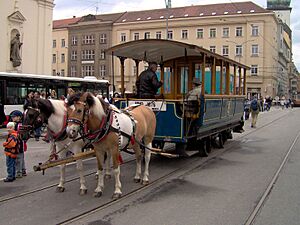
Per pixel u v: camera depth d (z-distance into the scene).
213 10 72.44
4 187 8.48
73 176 9.64
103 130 7.43
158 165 11.40
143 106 9.45
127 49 11.37
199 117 11.33
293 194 8.16
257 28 69.00
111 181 9.11
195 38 71.75
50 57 39.34
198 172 10.45
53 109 7.86
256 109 25.72
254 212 6.89
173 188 8.59
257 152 14.40
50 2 39.03
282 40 95.88
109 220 6.34
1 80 20.11
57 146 8.35
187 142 11.75
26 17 36.34
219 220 6.43
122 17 76.38
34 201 7.40
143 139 9.23
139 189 8.42
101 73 74.81
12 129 9.04
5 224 6.11
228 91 14.95
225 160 12.47
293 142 17.67
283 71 101.12
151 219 6.42
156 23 72.62
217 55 12.55
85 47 76.50
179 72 13.45
